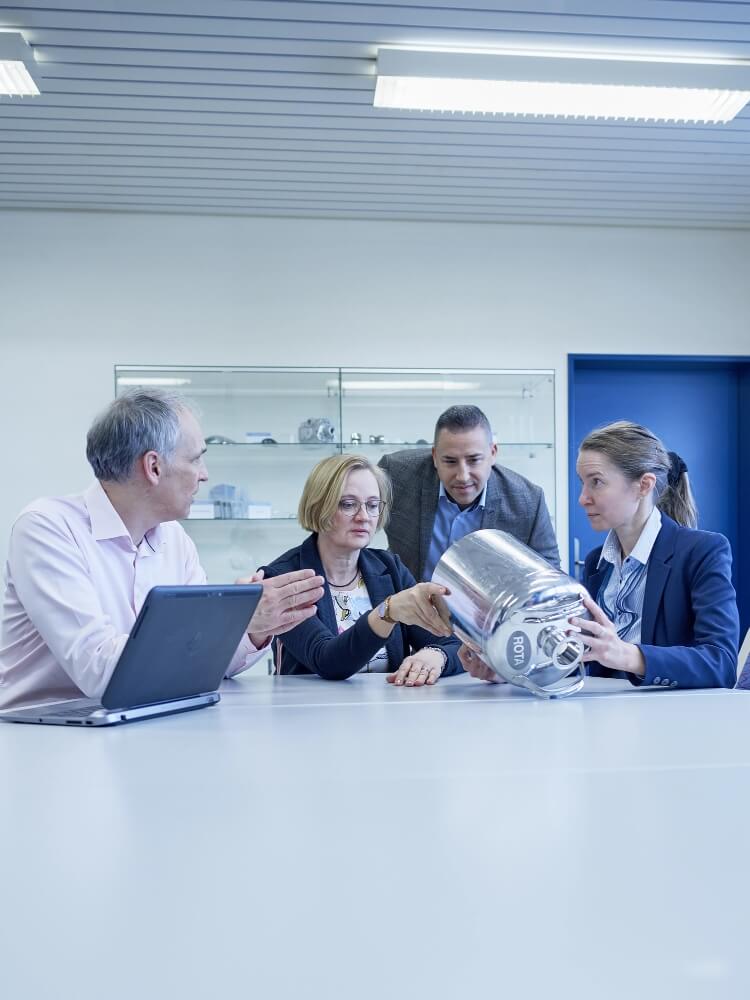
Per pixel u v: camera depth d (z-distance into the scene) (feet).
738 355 15.97
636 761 3.13
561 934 1.65
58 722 4.18
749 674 5.38
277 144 12.42
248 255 15.02
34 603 4.92
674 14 9.70
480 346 15.44
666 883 1.90
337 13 9.55
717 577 5.92
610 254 15.75
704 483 16.56
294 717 4.31
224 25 9.70
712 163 13.30
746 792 2.67
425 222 15.40
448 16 9.65
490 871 1.99
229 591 4.59
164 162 12.92
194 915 1.77
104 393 14.66
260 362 14.98
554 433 14.78
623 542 6.64
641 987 1.46
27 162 12.84
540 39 10.17
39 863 2.11
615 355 15.67
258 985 1.48
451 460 8.87
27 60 10.00
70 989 1.47
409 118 11.75
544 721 4.07
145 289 14.82
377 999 1.43
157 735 3.84
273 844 2.22
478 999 1.42
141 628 4.09
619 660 5.09
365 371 14.65
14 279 14.58
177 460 5.49
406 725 4.00
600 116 11.56
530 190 14.16
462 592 4.77
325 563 7.30
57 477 14.55
